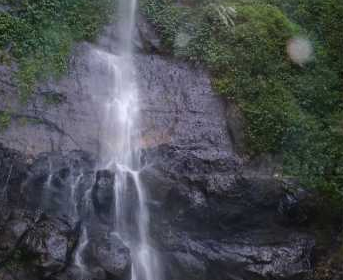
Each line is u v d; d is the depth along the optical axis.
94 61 11.08
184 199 9.74
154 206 9.76
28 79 10.12
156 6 12.27
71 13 11.35
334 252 9.93
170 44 11.81
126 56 11.55
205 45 11.76
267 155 10.59
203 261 9.47
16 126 9.77
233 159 10.43
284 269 9.47
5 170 9.24
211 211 9.75
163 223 9.71
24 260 8.73
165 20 12.03
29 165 9.40
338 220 10.22
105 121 10.51
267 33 12.04
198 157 10.31
